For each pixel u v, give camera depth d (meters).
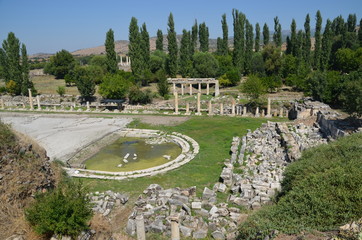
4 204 15.34
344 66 85.06
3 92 86.25
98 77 90.56
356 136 23.02
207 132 46.62
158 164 34.75
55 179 20.56
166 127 51.03
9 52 80.25
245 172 27.98
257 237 13.45
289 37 107.00
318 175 15.93
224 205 21.03
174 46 89.81
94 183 27.97
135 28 81.25
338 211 13.20
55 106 73.06
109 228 17.47
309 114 49.44
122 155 38.44
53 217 13.89
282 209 14.93
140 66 84.19
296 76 77.31
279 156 31.78
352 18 114.19
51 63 117.62
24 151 18.61
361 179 14.20
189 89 85.50
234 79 84.25
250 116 57.03
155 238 17.69
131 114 61.47
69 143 42.78
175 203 21.75
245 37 104.31
